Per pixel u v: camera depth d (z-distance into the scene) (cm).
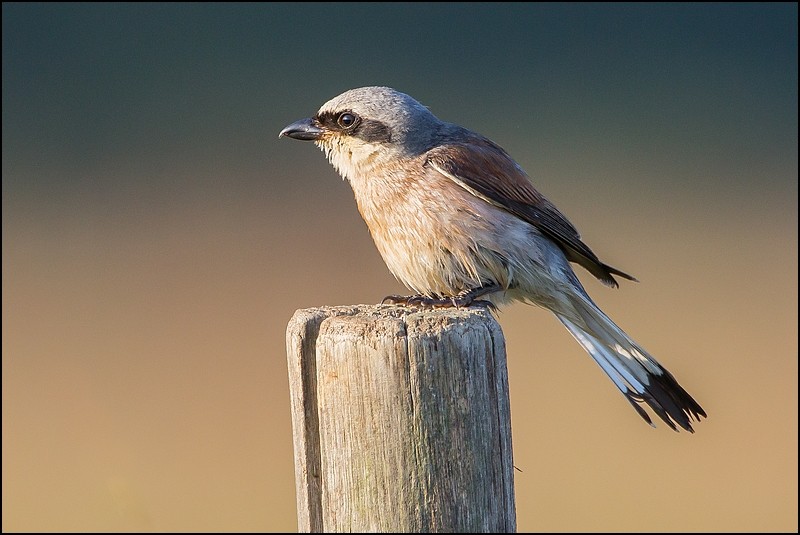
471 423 400
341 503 405
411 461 398
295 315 429
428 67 2148
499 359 408
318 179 1795
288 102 2055
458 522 398
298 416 417
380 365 397
